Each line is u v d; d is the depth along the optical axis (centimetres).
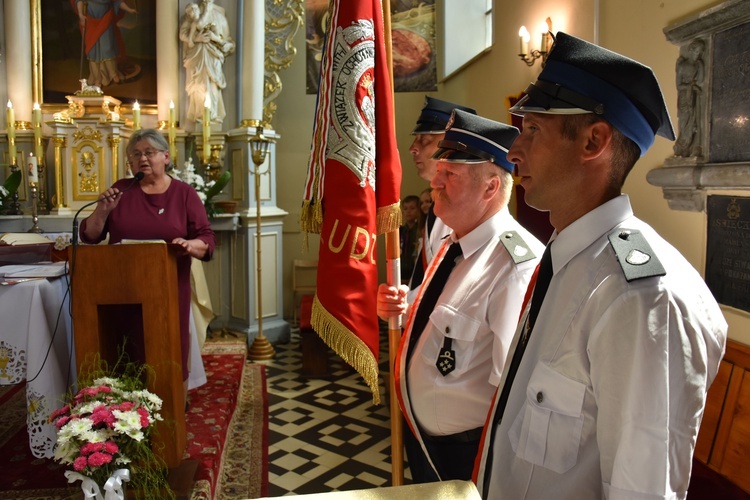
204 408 345
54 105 590
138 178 301
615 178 106
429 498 92
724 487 207
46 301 256
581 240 105
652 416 86
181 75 606
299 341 618
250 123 595
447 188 173
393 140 191
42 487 245
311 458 339
